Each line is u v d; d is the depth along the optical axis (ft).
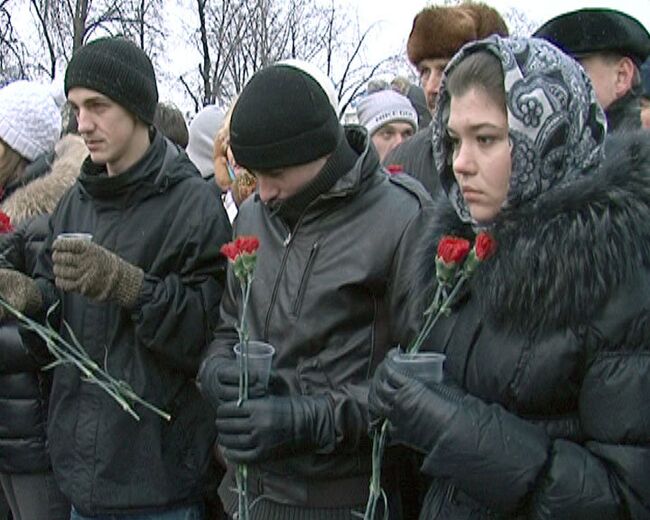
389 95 13.14
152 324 6.70
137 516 6.98
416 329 5.44
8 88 9.27
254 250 5.28
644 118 9.18
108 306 6.97
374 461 5.15
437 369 4.81
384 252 5.77
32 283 7.14
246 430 5.39
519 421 4.53
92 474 6.96
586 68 7.46
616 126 7.43
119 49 6.95
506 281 4.58
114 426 6.93
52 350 6.27
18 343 7.85
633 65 7.56
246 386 5.44
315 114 5.60
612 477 4.29
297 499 5.88
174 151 7.49
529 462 4.37
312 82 5.72
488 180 4.71
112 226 7.20
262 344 5.66
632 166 4.62
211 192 7.39
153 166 7.14
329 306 5.79
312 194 5.84
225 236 7.24
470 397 4.67
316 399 5.63
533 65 4.56
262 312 6.07
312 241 5.94
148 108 7.05
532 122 4.52
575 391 4.53
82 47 7.02
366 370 5.84
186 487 7.09
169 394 7.03
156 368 6.98
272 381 5.84
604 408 4.33
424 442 4.58
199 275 7.13
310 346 5.83
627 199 4.45
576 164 4.67
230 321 6.55
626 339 4.30
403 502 6.37
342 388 5.75
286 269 6.01
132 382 6.91
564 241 4.42
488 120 4.63
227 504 6.68
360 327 5.85
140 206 7.17
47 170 8.96
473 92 4.68
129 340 6.97
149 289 6.71
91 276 6.40
